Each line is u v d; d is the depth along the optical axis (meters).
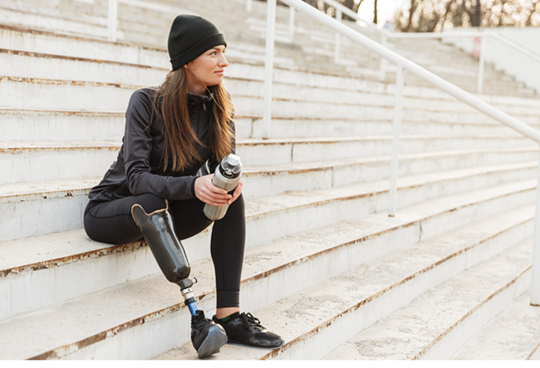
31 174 2.00
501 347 2.24
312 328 1.77
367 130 4.29
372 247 2.60
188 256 2.04
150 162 1.68
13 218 1.73
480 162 4.81
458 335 2.22
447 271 2.73
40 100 2.38
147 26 4.69
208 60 1.60
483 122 6.20
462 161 4.54
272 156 3.07
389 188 3.15
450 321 2.18
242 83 3.72
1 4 3.58
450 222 3.30
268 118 3.20
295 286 2.12
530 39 9.45
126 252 1.76
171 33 1.61
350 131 4.11
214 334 1.45
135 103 1.61
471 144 5.18
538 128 7.22
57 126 2.26
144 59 3.29
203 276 1.89
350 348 1.91
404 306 2.35
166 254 1.48
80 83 2.51
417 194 3.46
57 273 1.56
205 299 1.72
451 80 7.81
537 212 2.58
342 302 2.03
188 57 1.58
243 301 1.86
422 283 2.50
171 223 1.52
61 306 1.55
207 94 1.72
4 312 1.45
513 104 7.25
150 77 3.02
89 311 1.52
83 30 3.90
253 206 2.46
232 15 6.45
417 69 2.77
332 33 7.79
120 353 1.45
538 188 2.50
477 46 10.01
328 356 1.85
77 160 2.14
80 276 1.63
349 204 2.89
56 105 2.44
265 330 1.64
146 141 1.60
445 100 6.02
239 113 3.49
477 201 3.60
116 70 2.84
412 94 5.96
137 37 4.39
